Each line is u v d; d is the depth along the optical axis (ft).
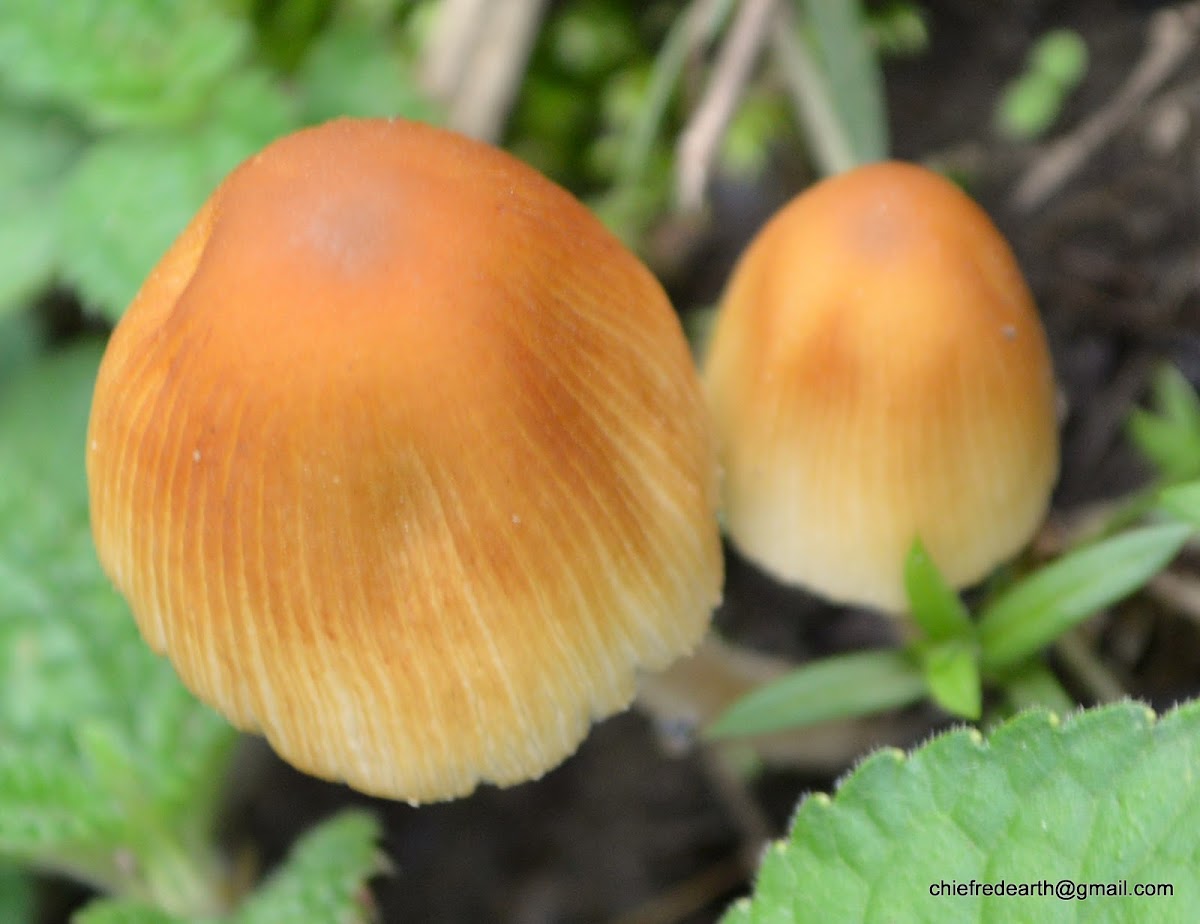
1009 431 0.47
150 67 0.55
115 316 0.54
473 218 0.43
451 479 0.42
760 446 0.48
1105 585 0.47
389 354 0.42
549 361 0.43
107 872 0.53
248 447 0.42
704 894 0.56
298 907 0.50
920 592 0.47
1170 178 0.56
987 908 0.45
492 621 0.43
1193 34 0.56
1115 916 0.44
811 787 0.55
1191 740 0.44
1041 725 0.45
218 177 0.54
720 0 0.55
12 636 0.54
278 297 0.42
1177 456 0.51
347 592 0.43
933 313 0.46
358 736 0.43
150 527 0.43
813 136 0.56
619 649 0.44
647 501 0.44
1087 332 0.56
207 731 0.53
